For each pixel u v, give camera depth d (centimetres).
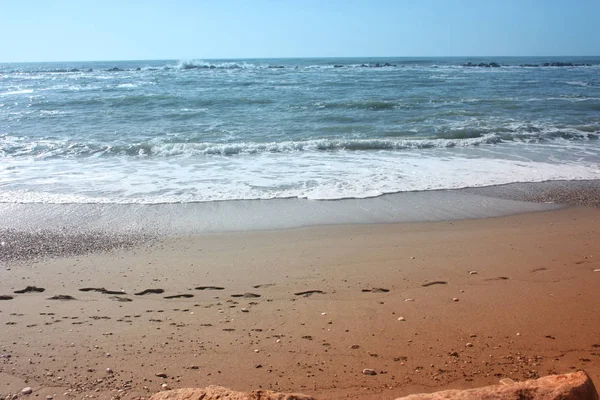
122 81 3931
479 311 484
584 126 1667
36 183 1027
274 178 1073
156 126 1792
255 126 1788
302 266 620
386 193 969
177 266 621
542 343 417
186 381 363
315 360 393
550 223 802
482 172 1127
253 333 440
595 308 488
